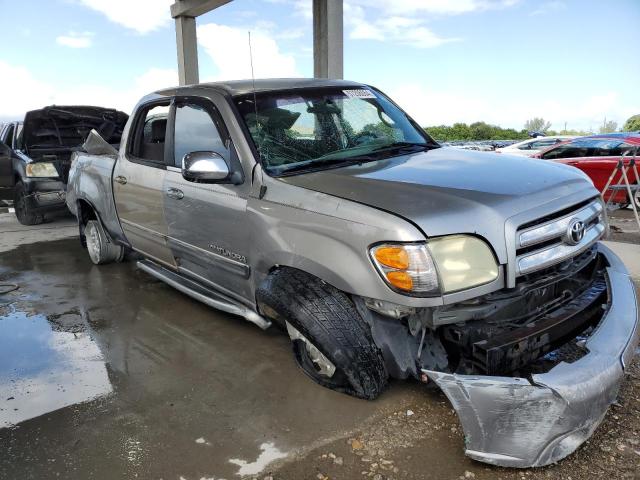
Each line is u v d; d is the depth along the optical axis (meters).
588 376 2.15
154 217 4.03
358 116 3.74
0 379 3.25
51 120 8.44
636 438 2.43
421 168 2.96
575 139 10.59
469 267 2.35
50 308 4.47
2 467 2.42
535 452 2.15
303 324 2.64
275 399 2.89
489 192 2.55
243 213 3.09
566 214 2.67
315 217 2.67
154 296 4.68
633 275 4.67
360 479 2.26
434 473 2.27
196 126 3.59
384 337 2.59
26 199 7.87
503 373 2.34
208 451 2.48
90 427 2.71
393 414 2.69
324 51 10.12
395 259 2.33
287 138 3.30
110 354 3.55
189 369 3.29
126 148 4.46
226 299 3.61
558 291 2.77
